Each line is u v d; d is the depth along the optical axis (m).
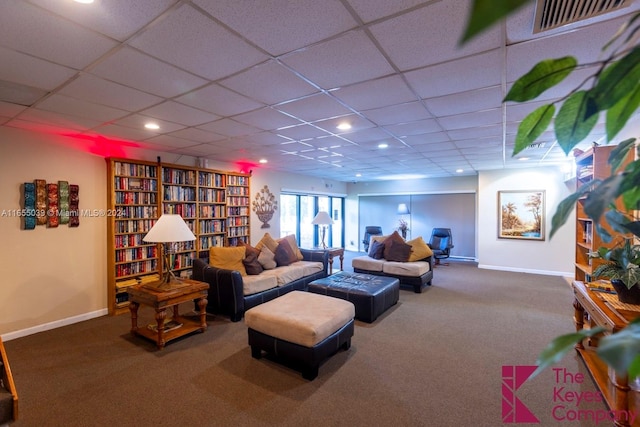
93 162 4.11
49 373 2.66
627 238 2.34
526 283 5.80
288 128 3.62
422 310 4.29
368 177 8.97
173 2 1.45
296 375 2.62
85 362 2.85
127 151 4.48
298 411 2.16
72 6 1.46
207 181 5.54
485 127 3.60
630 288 2.23
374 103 2.81
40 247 3.64
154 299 3.11
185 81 2.32
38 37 1.72
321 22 1.63
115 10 1.50
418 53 1.95
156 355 2.98
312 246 9.15
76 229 3.94
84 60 1.99
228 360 2.88
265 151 4.98
